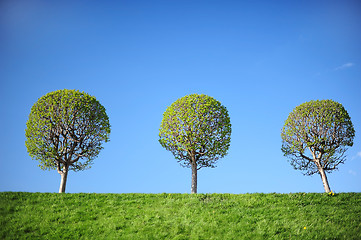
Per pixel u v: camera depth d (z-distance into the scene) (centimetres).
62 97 2134
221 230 1315
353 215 1415
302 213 1451
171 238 1280
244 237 1250
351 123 2267
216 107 2245
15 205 1617
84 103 2175
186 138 2159
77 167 2184
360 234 1236
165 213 1516
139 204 1662
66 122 2106
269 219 1399
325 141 2250
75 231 1360
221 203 1623
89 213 1541
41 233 1340
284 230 1306
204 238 1262
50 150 2052
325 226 1317
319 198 1655
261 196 1730
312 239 1225
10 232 1334
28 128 2077
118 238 1291
